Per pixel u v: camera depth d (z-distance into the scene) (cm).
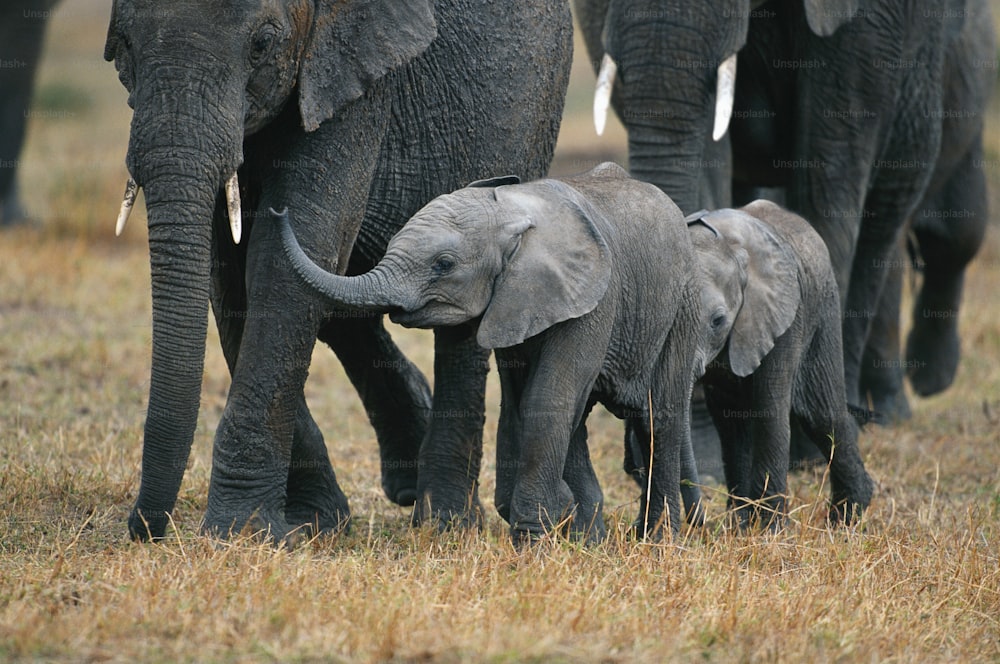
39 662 744
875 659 800
